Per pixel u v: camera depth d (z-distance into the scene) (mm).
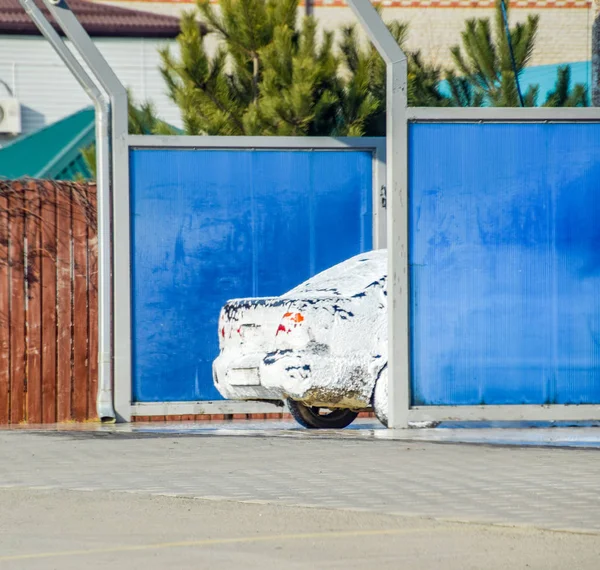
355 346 37969
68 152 78125
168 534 20781
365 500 23656
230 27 55969
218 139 45281
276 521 21719
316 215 46125
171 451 31828
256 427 42656
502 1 60438
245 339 39219
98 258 44438
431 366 37562
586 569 17953
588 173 38062
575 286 38031
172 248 45094
